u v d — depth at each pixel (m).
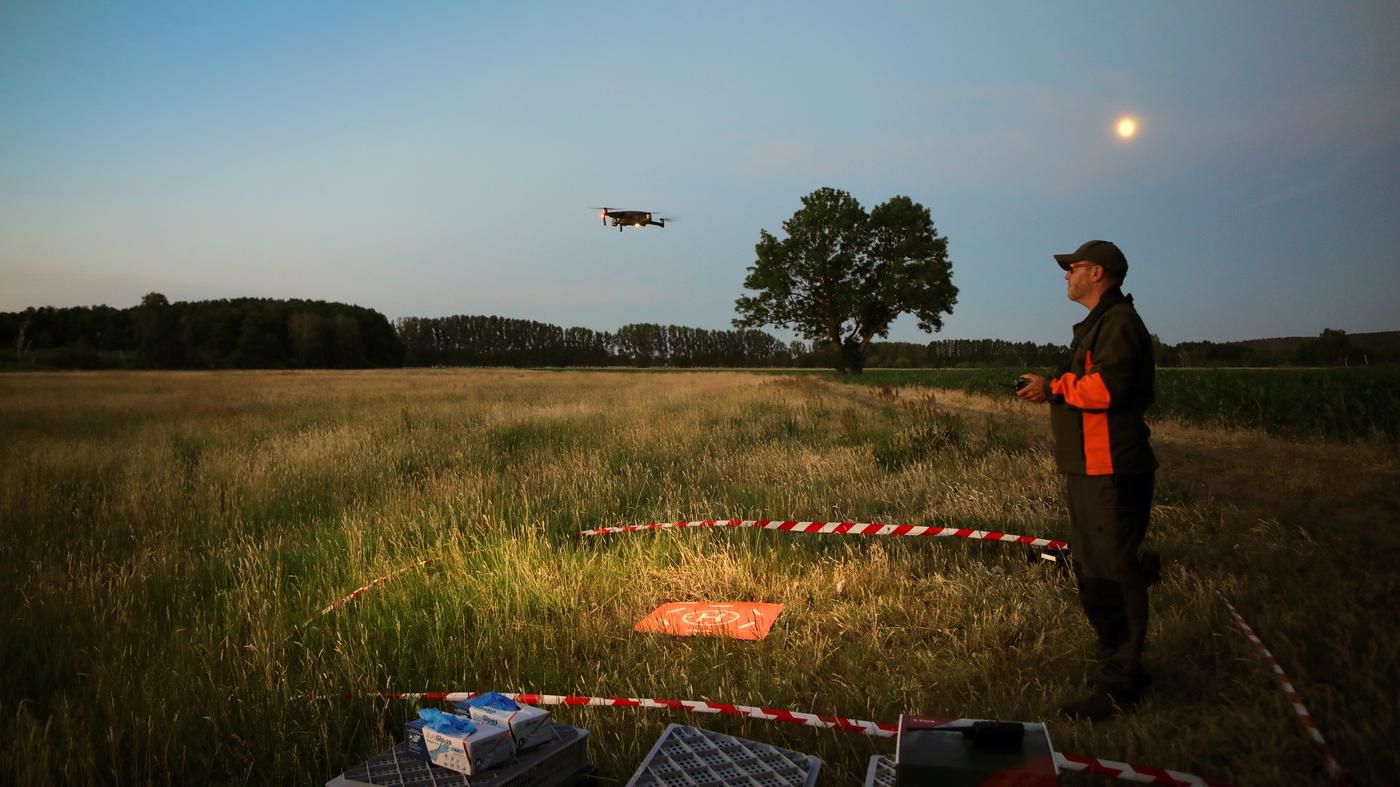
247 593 5.42
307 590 5.61
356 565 6.13
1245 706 3.42
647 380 51.25
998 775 2.18
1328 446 12.25
